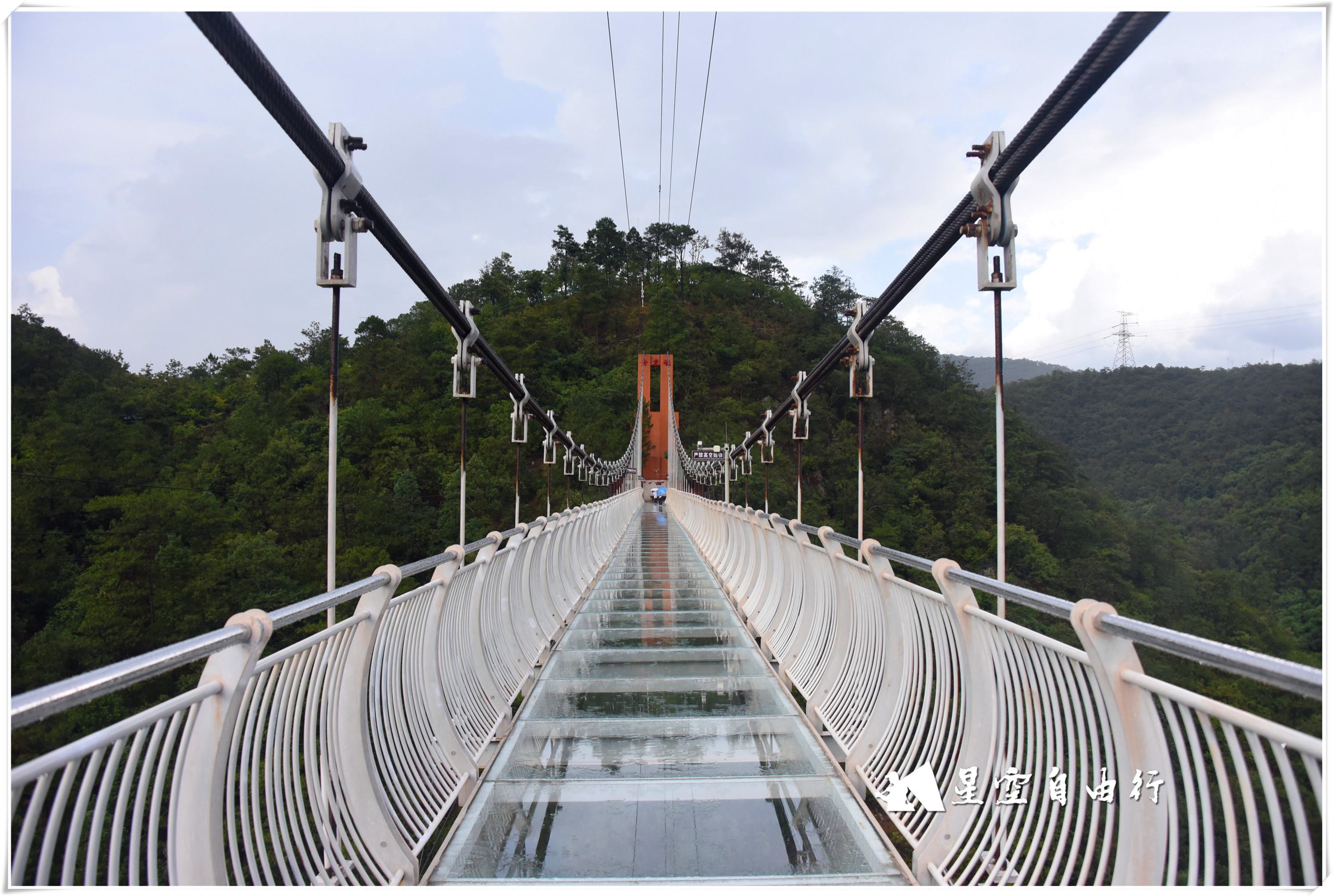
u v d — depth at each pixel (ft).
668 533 56.54
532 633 14.89
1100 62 5.50
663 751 10.30
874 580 9.60
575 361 214.69
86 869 3.41
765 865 7.35
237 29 5.15
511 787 9.07
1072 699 5.86
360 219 7.55
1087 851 4.63
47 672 62.44
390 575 6.61
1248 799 3.42
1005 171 7.09
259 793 4.86
